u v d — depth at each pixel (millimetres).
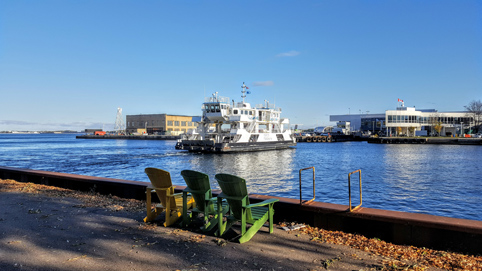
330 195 22484
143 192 10930
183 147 61656
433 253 6246
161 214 9047
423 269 5488
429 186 26391
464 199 21203
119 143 129750
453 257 6008
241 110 61188
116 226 7910
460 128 119062
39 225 7945
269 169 39750
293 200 8516
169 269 5438
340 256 6070
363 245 6641
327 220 7738
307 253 6227
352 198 21438
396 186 26375
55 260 5797
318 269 5484
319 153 67812
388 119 115188
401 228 6812
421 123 118375
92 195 11781
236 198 6797
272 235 7301
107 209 9570
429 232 6543
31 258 5875
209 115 60531
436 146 88562
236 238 7039
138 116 198750
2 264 5586
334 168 40469
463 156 56594
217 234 7191
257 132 64875
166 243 6727
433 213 17641
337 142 131750
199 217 8680
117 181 11789
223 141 61906
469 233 6152
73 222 8227
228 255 6082
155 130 190375
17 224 8023
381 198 21422
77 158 57000
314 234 7359
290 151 72500
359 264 5703
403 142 103500
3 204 10219
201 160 50562
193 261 5785
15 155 65188
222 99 61562
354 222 7410
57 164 47062
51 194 11836
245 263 5707
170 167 42156
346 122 159250
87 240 6883
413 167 40781
